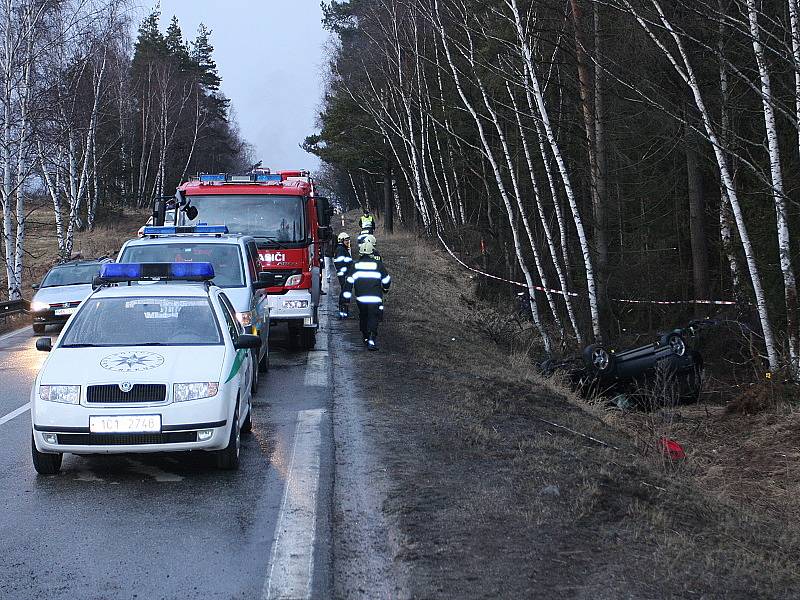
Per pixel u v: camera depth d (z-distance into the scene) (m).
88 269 25.31
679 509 7.34
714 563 5.93
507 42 22.55
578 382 15.73
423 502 7.17
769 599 5.38
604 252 21.77
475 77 24.94
